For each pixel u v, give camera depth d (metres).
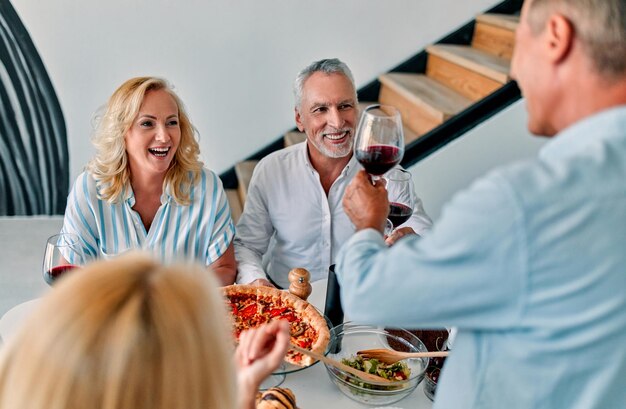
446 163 3.45
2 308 3.01
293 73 3.88
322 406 1.36
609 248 0.74
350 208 1.07
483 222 0.76
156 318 0.60
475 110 3.36
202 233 2.13
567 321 0.77
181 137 2.05
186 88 3.80
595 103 0.83
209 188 2.13
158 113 1.96
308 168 2.25
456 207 0.80
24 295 3.13
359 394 1.36
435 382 1.38
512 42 3.55
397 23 3.89
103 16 3.57
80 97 3.72
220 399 0.65
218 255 2.14
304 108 2.18
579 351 0.78
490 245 0.76
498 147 3.46
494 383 0.86
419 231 2.15
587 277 0.75
